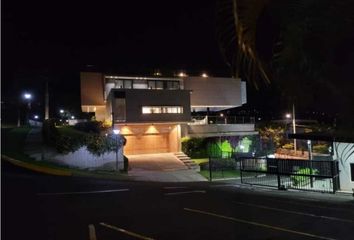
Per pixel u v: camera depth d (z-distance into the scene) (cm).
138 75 3906
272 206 1220
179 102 3619
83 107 4034
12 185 1686
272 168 1856
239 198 1423
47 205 1239
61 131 3050
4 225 950
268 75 217
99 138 2792
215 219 1007
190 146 3634
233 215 1062
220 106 4175
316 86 207
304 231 856
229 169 3177
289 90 211
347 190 1572
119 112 3375
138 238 820
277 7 208
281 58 210
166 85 3956
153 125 3703
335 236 807
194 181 2506
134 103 3438
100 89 3847
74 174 2286
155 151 3784
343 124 209
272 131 4066
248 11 215
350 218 993
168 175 2761
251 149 3875
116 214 1088
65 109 6644
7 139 3362
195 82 4059
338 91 204
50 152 2733
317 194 1547
